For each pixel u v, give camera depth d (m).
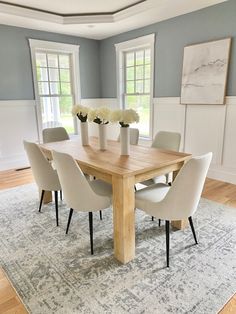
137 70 5.05
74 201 2.04
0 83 4.35
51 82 5.09
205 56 3.68
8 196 3.32
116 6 3.89
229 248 2.10
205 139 3.95
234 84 3.46
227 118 3.61
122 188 1.80
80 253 2.07
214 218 2.63
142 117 5.15
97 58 5.65
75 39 5.19
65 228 2.49
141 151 2.52
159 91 4.55
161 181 2.69
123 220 1.85
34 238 2.31
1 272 1.86
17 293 1.65
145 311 1.48
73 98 5.47
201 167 1.72
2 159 4.54
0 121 4.43
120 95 5.41
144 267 1.88
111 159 2.21
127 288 1.67
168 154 2.38
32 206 3.01
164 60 4.34
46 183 2.51
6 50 4.32
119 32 4.93
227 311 1.48
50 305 1.55
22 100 4.63
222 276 1.77
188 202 1.83
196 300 1.56
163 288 1.66
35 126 4.89
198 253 2.04
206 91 3.76
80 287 1.69
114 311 1.49
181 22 3.94
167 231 1.88
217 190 3.44
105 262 1.95
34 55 4.65
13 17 3.87
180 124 4.27
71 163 1.87
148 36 4.49
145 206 1.97
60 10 4.03
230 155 3.68
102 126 2.60
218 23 3.49
